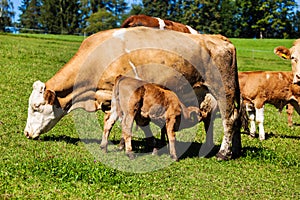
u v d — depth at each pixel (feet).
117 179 25.23
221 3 308.40
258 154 34.47
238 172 29.25
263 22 298.97
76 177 24.67
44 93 33.42
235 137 34.06
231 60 33.96
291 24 302.25
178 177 27.12
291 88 43.93
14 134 34.99
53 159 27.99
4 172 24.63
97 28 310.45
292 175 29.66
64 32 346.33
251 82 43.57
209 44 33.35
